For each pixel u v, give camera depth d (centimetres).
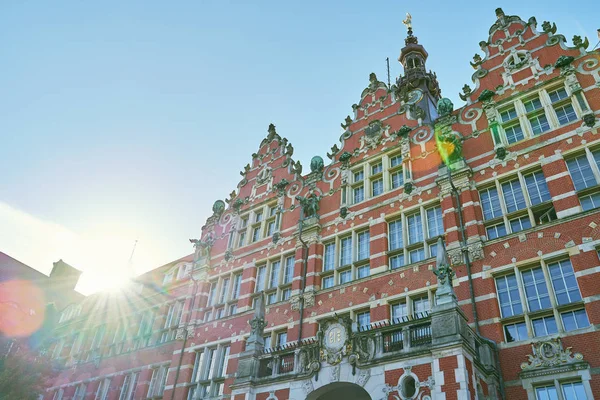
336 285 2238
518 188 1973
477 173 2092
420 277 1981
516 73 2278
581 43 2150
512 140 2122
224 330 2581
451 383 1377
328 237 2459
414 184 2283
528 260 1753
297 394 1698
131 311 3475
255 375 1872
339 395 1792
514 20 2456
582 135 1900
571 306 1600
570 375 1484
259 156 3378
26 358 2808
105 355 3375
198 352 2662
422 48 3441
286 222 2767
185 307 2905
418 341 1544
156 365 2878
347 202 2502
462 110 2350
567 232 1722
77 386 3362
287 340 2220
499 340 1661
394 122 2628
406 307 1959
